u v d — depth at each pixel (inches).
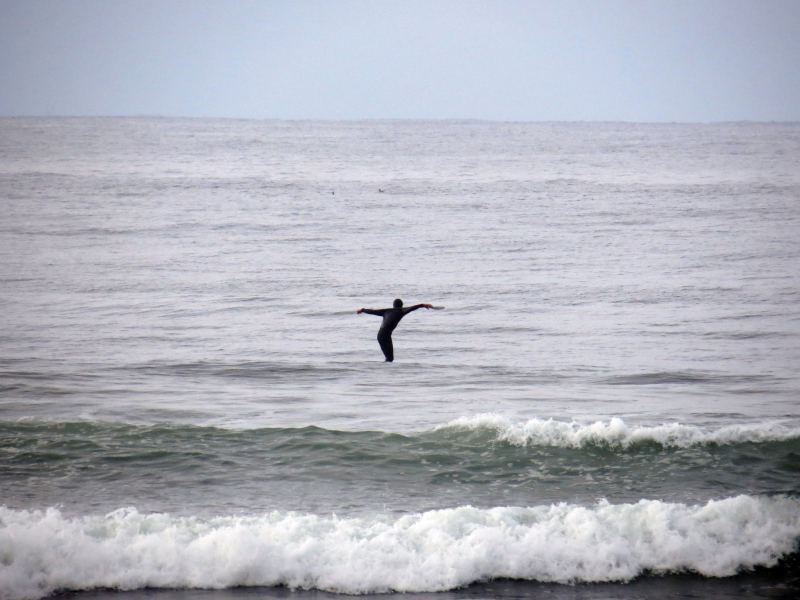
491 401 3157.0
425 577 1777.8
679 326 4493.1
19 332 4269.2
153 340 4170.8
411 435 2568.9
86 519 1914.4
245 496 2132.1
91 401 3093.0
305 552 1815.9
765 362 3764.8
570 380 3494.1
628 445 2452.0
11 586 1716.3
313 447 2469.2
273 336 4303.6
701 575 1814.7
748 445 2433.6
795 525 1923.0
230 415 2935.5
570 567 1817.2
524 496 2151.8
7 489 2140.7
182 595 1721.2
